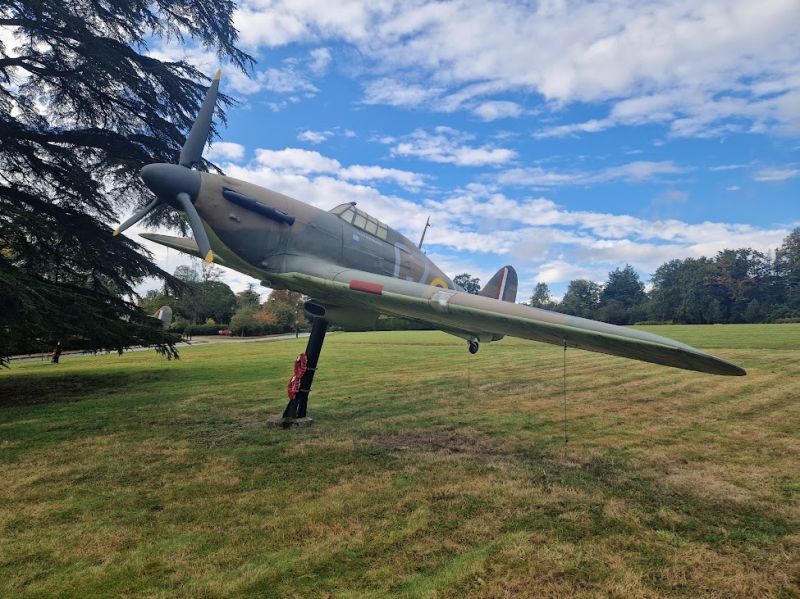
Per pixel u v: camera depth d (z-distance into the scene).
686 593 2.77
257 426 7.11
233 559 3.14
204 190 6.16
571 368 14.38
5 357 10.98
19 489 4.48
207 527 3.63
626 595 2.73
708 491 4.38
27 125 11.33
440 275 9.12
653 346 3.93
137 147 11.57
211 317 56.28
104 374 13.98
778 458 5.38
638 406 8.51
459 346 24.02
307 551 3.24
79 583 2.88
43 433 6.71
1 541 3.42
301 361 7.29
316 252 6.85
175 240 9.58
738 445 5.91
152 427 7.06
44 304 9.10
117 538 3.46
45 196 11.40
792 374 11.76
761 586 2.83
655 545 3.33
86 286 12.54
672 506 4.03
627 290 93.44
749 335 27.20
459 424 7.22
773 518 3.79
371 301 6.02
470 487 4.46
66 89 11.22
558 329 4.34
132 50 11.26
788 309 64.19
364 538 3.43
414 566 3.04
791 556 3.19
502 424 7.20
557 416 7.77
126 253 12.15
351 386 11.12
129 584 2.86
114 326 11.24
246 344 31.41
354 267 7.29
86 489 4.48
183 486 4.55
